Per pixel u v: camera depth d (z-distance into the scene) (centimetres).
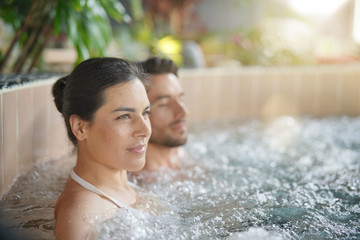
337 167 207
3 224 120
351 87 376
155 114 189
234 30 674
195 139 272
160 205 137
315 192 163
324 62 507
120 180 129
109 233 106
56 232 110
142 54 463
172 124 191
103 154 117
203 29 693
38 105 184
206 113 342
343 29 643
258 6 709
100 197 117
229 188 168
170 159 199
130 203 128
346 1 632
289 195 158
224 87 346
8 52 253
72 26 251
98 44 264
